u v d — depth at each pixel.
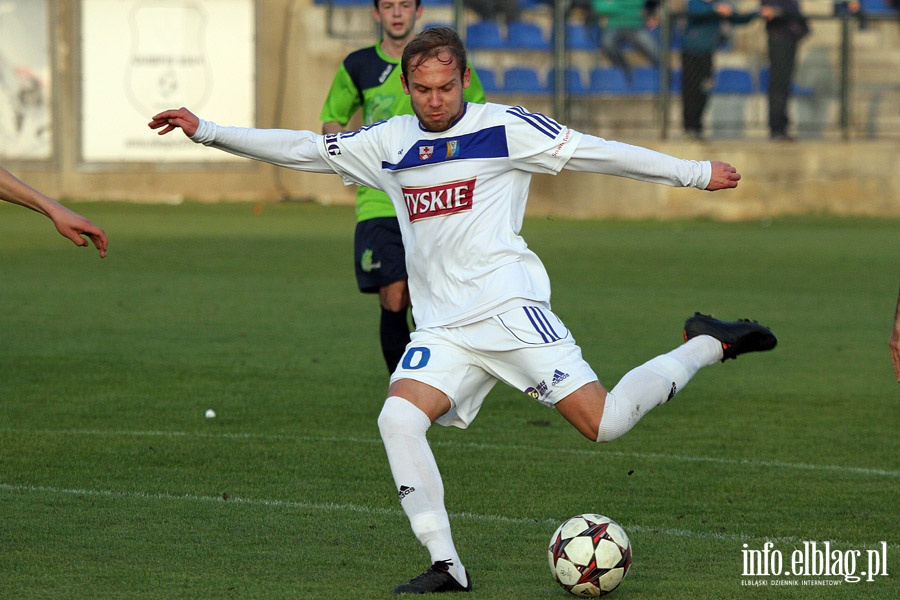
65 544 16.81
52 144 78.88
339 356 32.88
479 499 19.73
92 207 76.19
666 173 15.50
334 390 28.67
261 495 19.75
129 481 20.55
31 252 56.31
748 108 78.44
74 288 45.22
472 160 15.27
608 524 14.78
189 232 64.19
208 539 17.17
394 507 19.08
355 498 19.61
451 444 23.73
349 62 27.09
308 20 78.44
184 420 25.44
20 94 78.25
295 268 51.47
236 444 23.36
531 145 15.33
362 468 21.62
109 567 15.80
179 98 78.81
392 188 15.95
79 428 24.56
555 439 24.25
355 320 38.84
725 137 78.06
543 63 80.69
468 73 15.40
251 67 78.50
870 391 29.11
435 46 14.98
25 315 39.00
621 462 22.36
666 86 74.12
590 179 74.19
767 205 73.38
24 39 77.75
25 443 23.23
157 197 80.31
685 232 66.12
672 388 15.84
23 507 18.78
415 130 15.63
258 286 46.25
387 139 15.88
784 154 73.31
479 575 15.66
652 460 22.53
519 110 15.55
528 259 15.78
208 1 77.94
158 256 54.91
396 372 15.39
